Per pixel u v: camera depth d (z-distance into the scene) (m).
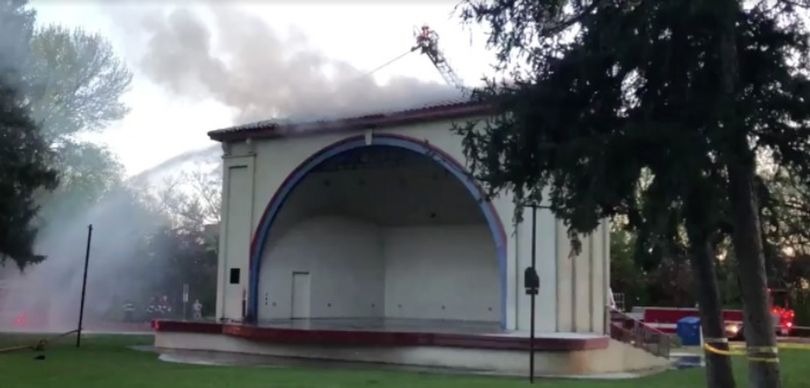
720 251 13.13
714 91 8.03
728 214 8.25
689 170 7.40
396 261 29.84
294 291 27.03
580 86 8.55
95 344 24.09
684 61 8.04
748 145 7.57
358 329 21.06
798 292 38.03
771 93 7.84
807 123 7.79
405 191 28.72
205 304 45.28
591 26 8.28
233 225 26.31
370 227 29.92
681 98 8.06
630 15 7.88
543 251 20.53
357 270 29.16
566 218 8.75
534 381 15.49
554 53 8.77
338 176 28.20
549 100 8.56
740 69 8.23
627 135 7.66
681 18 7.62
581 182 8.16
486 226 27.58
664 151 7.59
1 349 20.25
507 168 8.91
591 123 8.53
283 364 19.50
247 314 25.38
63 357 18.83
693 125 7.86
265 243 25.75
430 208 28.62
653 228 7.77
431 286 28.72
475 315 27.41
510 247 20.89
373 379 14.98
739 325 34.06
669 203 7.59
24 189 22.47
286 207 26.44
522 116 8.59
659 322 36.62
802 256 20.97
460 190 27.52
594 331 21.16
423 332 19.44
